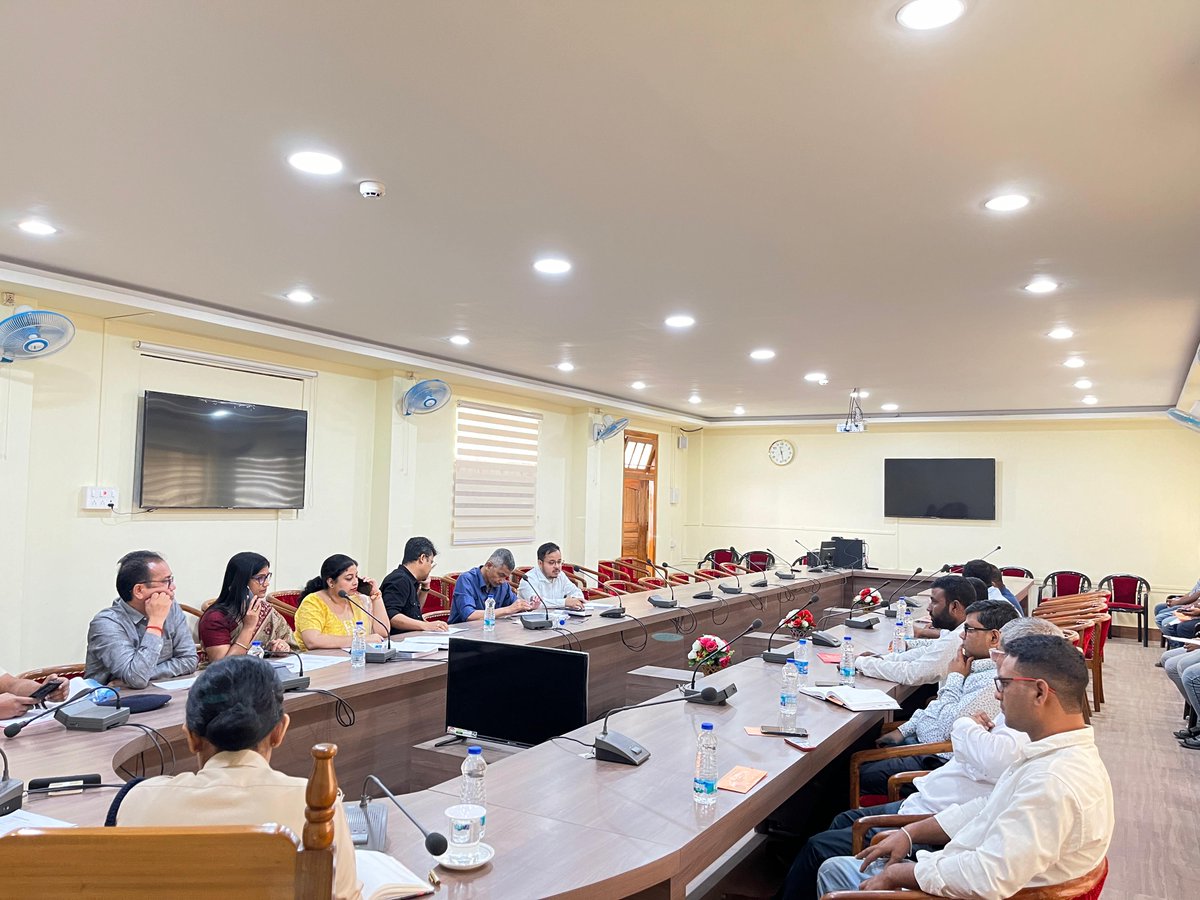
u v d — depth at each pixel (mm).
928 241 3559
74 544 4977
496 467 8367
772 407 10102
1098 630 6043
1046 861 1636
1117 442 9688
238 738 1446
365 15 1938
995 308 4738
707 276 4184
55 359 4871
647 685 4125
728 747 2463
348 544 6863
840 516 11211
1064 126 2443
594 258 3904
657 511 11375
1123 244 3539
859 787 2891
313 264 4094
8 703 2445
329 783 986
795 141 2586
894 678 3477
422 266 4098
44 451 4828
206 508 5719
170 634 3154
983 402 9055
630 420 10641
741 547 11797
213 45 2084
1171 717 5832
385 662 3539
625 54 2090
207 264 4125
